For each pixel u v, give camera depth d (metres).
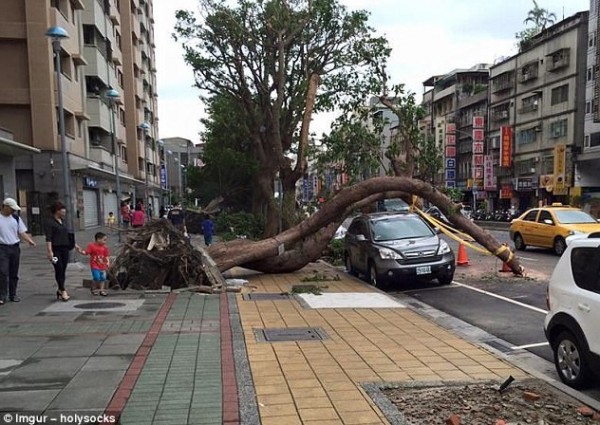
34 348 6.04
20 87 26.48
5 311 8.16
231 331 6.96
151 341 6.39
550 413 4.26
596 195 38.44
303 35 23.45
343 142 16.03
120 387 4.77
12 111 26.66
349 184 15.61
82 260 16.16
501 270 13.44
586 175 40.00
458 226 13.01
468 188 56.84
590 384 5.08
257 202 33.09
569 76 41.16
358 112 16.83
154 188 66.62
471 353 6.01
